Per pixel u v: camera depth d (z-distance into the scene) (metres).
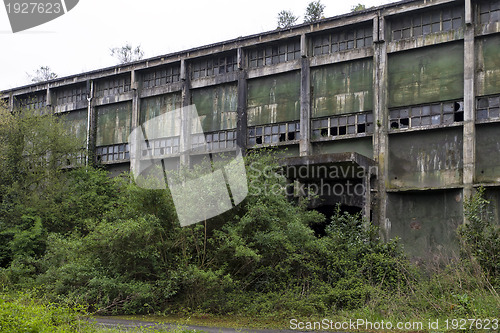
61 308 10.52
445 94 21.17
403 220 21.61
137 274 15.59
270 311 13.92
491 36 20.56
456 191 20.56
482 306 12.07
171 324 12.60
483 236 15.05
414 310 13.09
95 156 31.67
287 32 25.00
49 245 18.69
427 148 21.47
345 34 23.95
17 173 26.52
